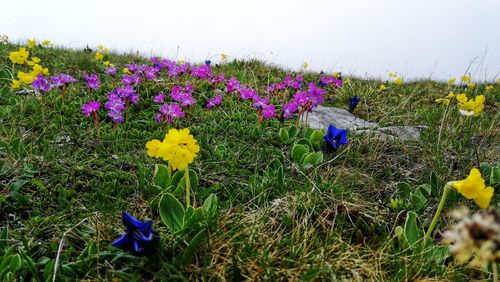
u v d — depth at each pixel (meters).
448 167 0.41
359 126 0.55
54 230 0.28
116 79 0.65
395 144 0.45
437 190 0.35
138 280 0.23
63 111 0.46
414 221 0.28
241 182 0.35
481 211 0.32
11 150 0.36
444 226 0.31
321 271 0.23
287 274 0.24
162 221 0.29
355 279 0.24
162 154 0.23
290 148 0.43
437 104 0.72
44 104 0.47
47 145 0.38
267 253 0.25
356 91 0.72
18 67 0.66
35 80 0.44
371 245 0.27
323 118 0.56
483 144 0.47
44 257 0.25
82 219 0.28
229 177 0.36
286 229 0.29
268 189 0.33
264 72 0.85
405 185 0.35
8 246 0.25
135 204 0.31
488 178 0.37
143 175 0.34
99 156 0.38
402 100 0.68
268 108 0.45
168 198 0.27
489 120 0.55
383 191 0.36
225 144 0.43
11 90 0.50
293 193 0.33
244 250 0.25
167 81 0.61
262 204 0.32
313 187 0.33
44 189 0.31
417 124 0.57
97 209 0.30
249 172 0.38
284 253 0.26
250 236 0.27
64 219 0.29
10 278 0.22
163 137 0.43
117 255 0.24
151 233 0.23
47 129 0.42
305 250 0.26
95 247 0.26
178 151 0.23
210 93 0.58
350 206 0.31
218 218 0.28
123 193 0.32
